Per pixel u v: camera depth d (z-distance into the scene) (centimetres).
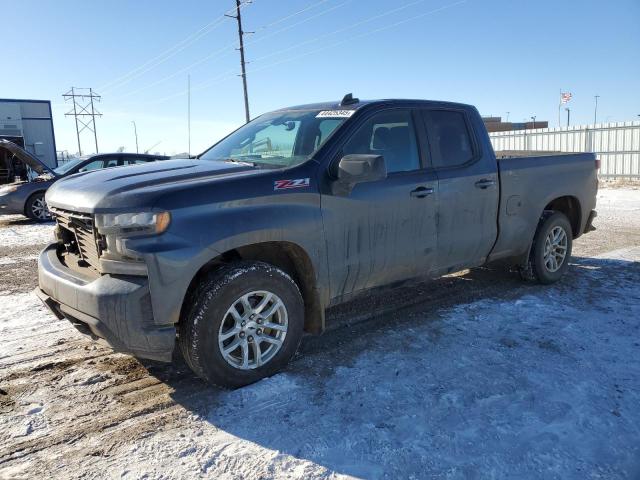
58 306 348
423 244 432
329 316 472
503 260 559
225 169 364
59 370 374
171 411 315
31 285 616
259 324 344
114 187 323
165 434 291
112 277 308
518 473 254
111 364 383
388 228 405
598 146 2269
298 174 358
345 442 280
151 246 297
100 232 310
